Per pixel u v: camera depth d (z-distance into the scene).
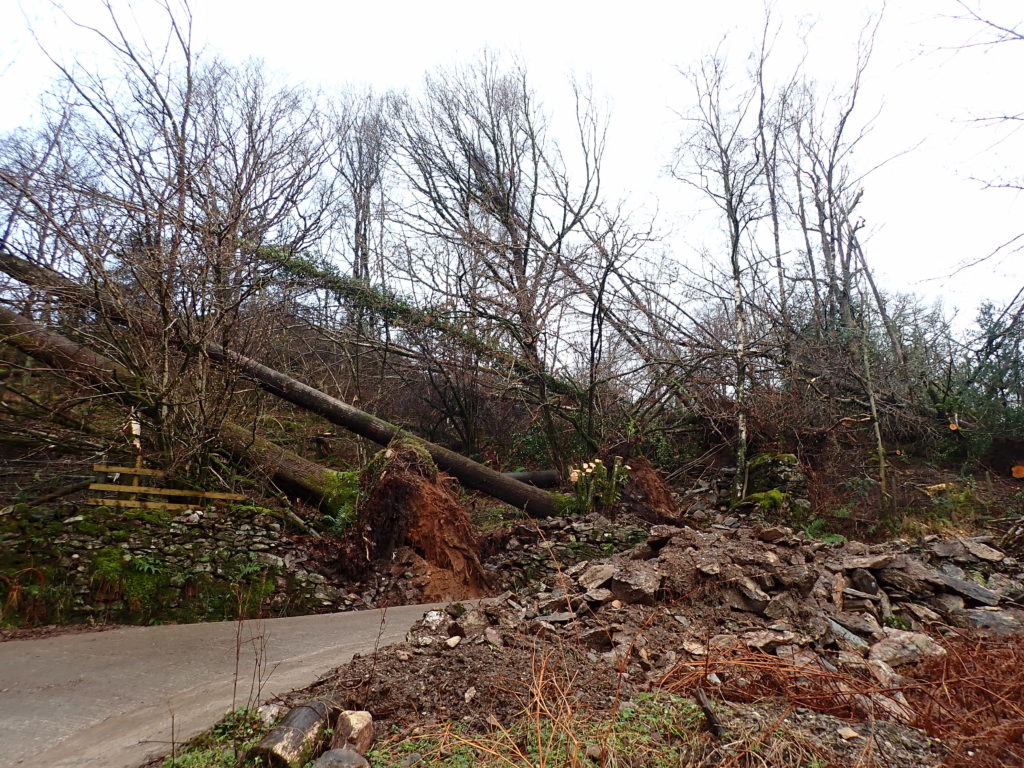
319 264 15.46
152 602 7.84
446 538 9.75
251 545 8.80
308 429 15.41
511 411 18.45
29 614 7.36
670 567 6.42
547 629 5.40
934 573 7.21
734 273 16.47
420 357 16.41
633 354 17.14
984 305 17.14
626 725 3.84
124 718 4.58
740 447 14.90
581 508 12.30
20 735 4.33
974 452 15.58
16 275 9.84
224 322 10.57
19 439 9.62
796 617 5.81
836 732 3.88
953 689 4.52
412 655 5.04
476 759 3.62
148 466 9.74
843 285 17.88
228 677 5.41
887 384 16.72
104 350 9.80
